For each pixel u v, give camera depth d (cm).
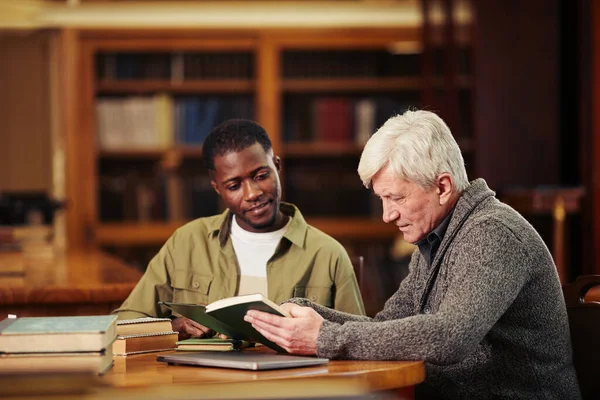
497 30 714
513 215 240
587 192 644
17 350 199
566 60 703
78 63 720
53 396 186
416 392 254
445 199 241
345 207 748
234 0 714
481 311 219
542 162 712
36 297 351
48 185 767
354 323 221
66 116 720
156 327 246
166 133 741
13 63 761
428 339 213
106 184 738
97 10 714
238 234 299
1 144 765
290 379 194
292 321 220
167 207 739
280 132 735
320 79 737
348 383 183
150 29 721
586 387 261
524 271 231
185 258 301
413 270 270
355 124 745
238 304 217
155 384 190
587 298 317
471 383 244
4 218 670
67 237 722
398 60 741
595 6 645
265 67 727
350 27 723
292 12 718
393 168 238
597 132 646
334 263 295
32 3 699
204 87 735
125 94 745
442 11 712
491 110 715
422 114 243
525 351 241
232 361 209
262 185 287
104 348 201
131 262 735
